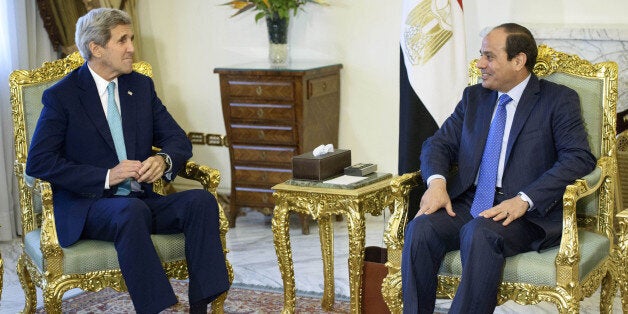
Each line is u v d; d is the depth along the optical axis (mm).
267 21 5477
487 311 2980
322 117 5547
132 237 3201
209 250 3361
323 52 5727
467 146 3402
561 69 3480
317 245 5121
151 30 6164
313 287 4316
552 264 2963
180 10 6070
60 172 3350
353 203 3459
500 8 5164
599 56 4742
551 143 3283
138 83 3662
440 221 3199
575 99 3303
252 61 5941
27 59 5309
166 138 3664
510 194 3270
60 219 3377
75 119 3467
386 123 5648
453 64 4438
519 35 3268
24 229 3596
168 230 3455
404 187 3340
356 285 3533
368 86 5652
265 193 5535
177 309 4016
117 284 3287
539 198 3113
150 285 3203
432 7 4375
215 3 5969
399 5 5461
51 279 3195
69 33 5406
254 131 5473
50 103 3453
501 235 3023
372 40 5582
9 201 5363
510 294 3023
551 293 2953
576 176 3135
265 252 5020
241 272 4617
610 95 3383
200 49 6070
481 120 3410
